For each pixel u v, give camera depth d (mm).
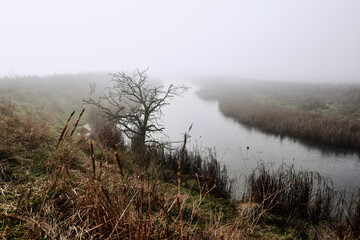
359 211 4984
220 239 2436
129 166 5402
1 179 3199
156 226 2215
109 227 1949
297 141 14945
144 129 10758
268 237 3986
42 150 4656
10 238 2020
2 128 5082
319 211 5609
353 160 11734
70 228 2074
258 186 6000
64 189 2770
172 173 7266
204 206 4477
